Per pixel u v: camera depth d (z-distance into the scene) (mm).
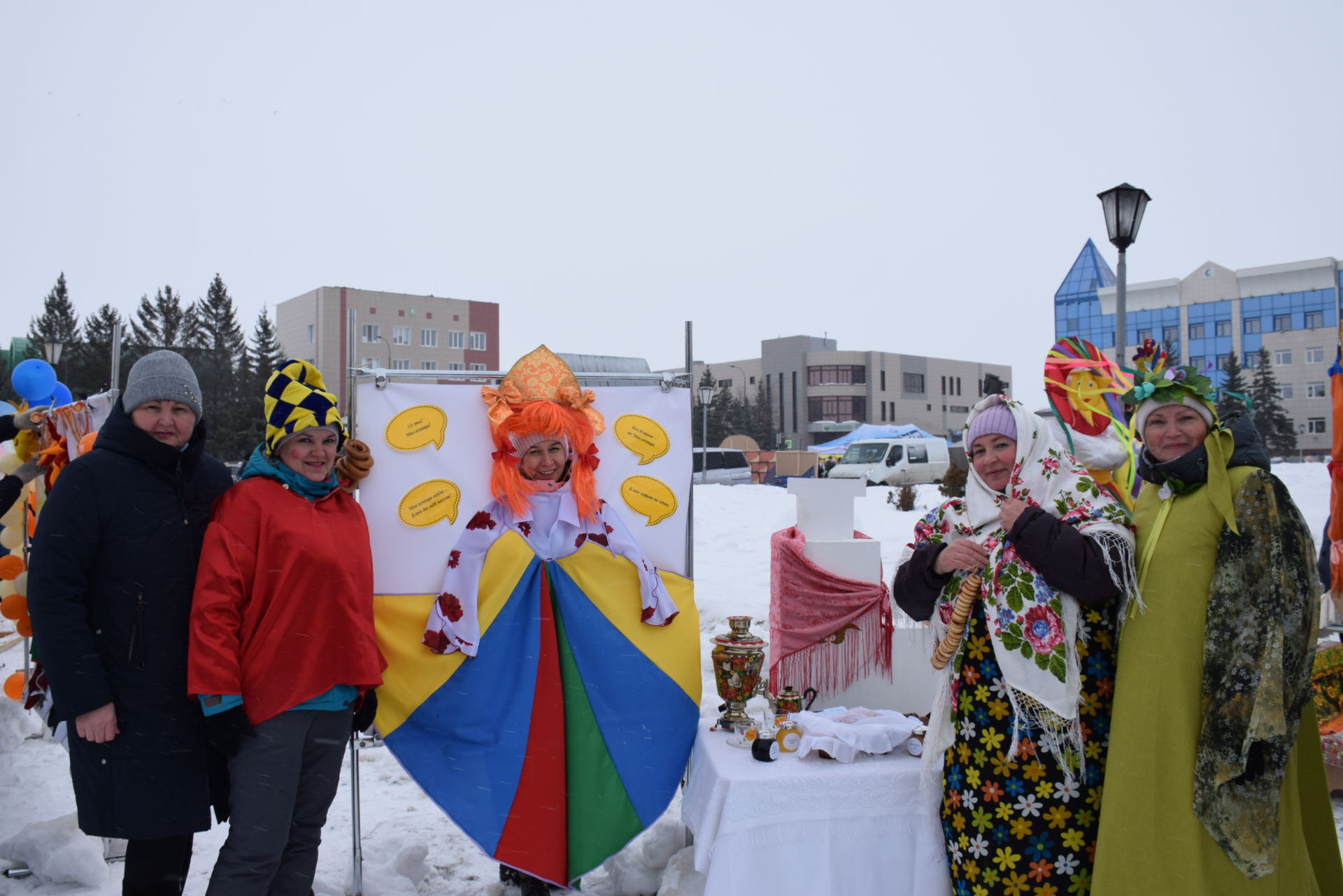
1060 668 2697
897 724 3383
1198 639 2561
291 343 59281
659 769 3580
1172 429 2654
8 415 3836
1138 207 9227
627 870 3646
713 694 6008
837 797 3074
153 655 2760
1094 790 2740
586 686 3574
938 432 96438
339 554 2938
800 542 3898
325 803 3033
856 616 3891
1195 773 2502
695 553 11875
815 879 3051
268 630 2812
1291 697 2447
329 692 2938
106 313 52281
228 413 51875
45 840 3688
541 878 3455
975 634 2908
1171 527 2648
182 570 2834
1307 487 14805
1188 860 2484
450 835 4191
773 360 94625
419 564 3566
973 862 2844
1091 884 2650
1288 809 2582
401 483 3580
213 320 57562
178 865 2959
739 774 3068
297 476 2979
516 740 3484
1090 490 2889
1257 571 2467
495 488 3594
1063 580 2668
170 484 2871
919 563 3047
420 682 3461
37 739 5441
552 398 3594
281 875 2986
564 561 3627
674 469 3857
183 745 2803
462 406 3660
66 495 2691
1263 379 57844
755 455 36219
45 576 2633
